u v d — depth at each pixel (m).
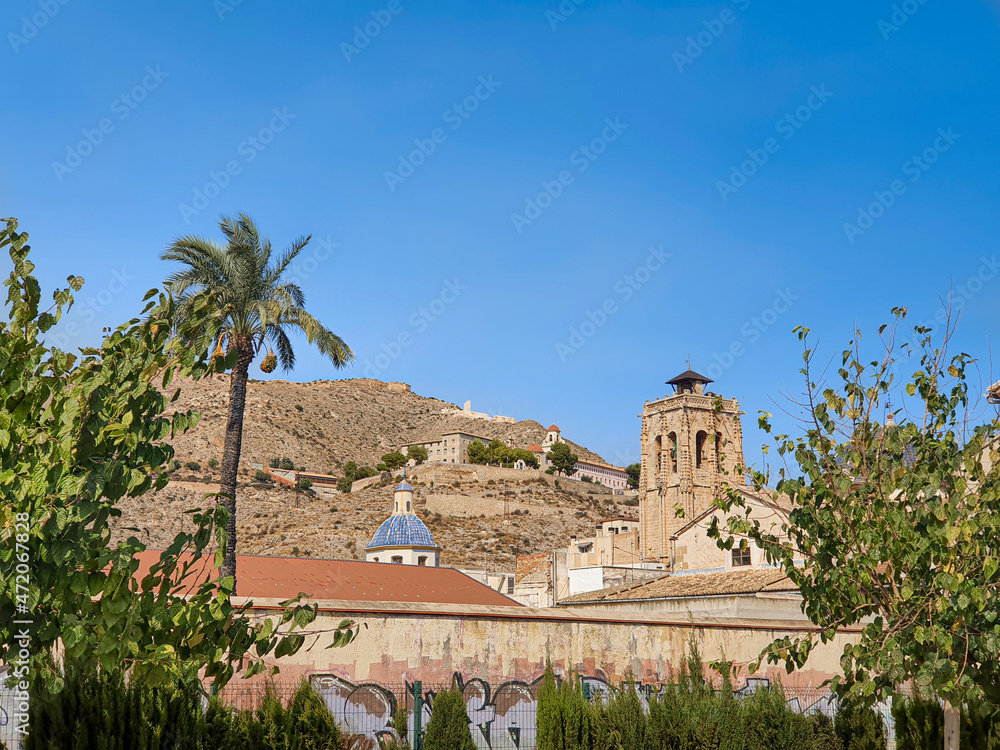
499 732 21.36
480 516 189.75
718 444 112.06
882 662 14.27
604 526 137.25
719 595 40.12
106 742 12.84
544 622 22.81
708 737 19.50
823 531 15.47
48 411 9.80
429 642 20.94
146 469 10.11
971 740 18.48
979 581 14.01
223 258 39.06
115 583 9.62
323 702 16.59
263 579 59.69
